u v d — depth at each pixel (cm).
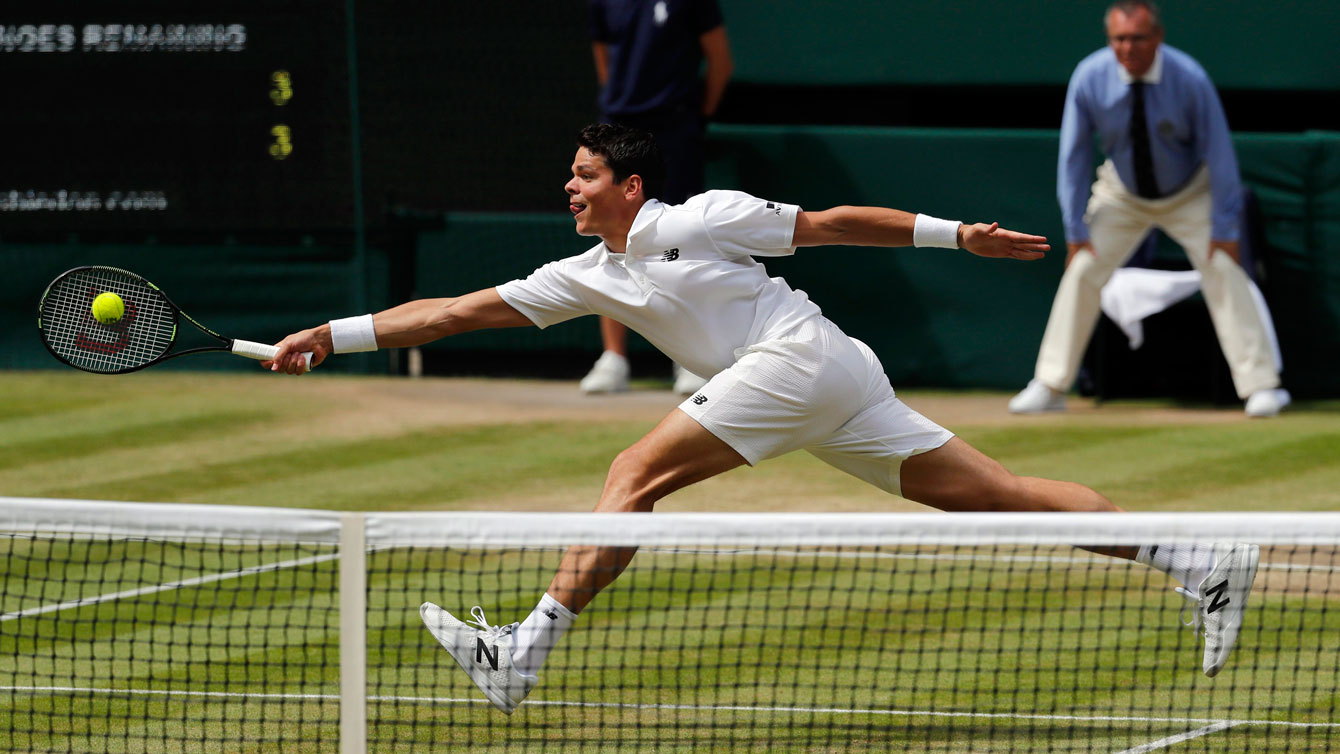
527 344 3600
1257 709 1450
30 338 3641
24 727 1412
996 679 1494
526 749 1348
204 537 1184
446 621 1330
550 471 2608
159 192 3703
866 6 3416
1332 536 1155
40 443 2822
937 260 3362
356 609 1162
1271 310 3259
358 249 3578
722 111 3709
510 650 1332
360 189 3616
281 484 2514
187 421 3030
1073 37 3372
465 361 3625
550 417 3073
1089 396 3331
